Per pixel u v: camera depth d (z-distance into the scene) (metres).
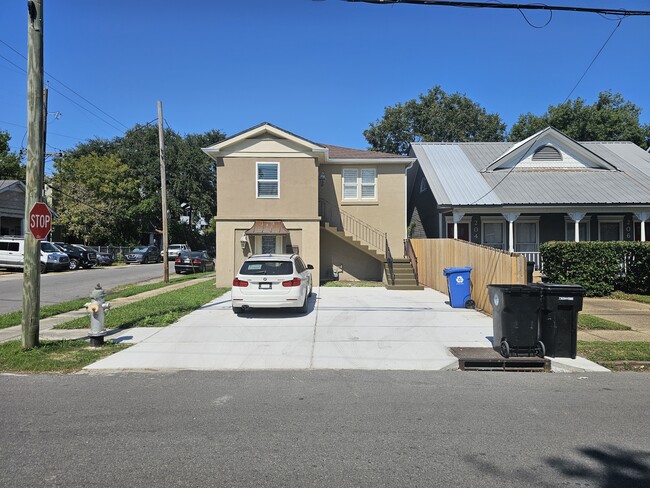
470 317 11.57
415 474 3.81
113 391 6.14
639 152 26.08
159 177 48.41
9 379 6.75
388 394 6.02
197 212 51.16
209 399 5.79
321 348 8.55
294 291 11.37
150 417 5.13
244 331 9.99
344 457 4.12
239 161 18.92
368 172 21.44
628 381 6.70
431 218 23.80
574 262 15.01
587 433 4.70
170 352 8.27
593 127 38.31
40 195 8.37
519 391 6.18
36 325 8.37
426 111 47.34
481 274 12.71
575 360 7.60
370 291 17.09
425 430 4.77
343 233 19.97
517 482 3.69
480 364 7.41
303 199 18.95
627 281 15.28
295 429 4.78
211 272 30.52
